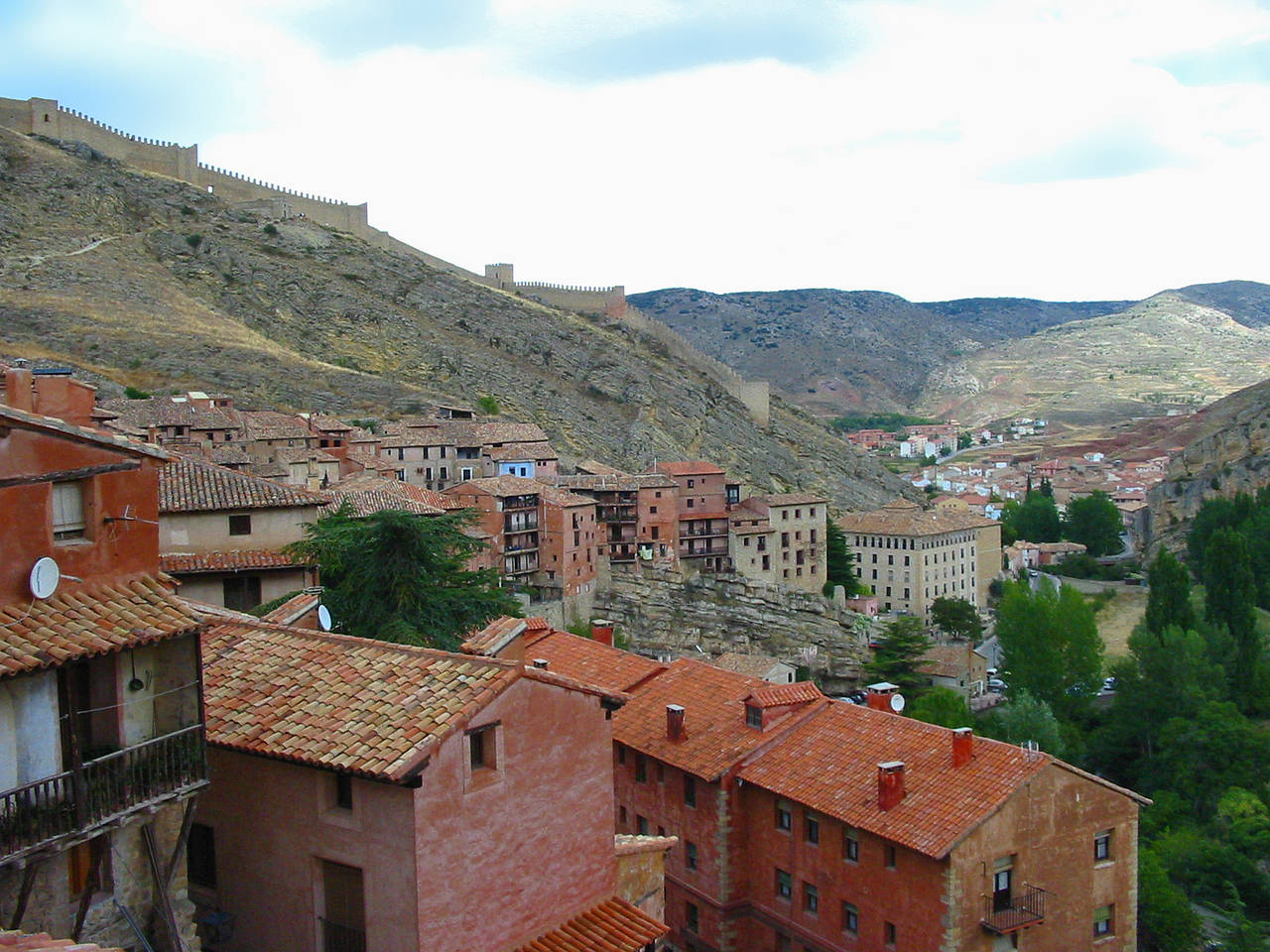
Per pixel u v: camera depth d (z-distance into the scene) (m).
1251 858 81.94
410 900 24.42
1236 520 185.25
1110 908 48.06
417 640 48.59
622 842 33.38
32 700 21.52
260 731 26.33
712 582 146.62
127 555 24.16
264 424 147.75
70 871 23.16
